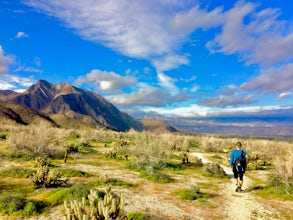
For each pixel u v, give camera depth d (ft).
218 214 28.04
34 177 35.73
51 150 71.00
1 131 145.28
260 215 28.27
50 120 570.87
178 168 61.21
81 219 17.28
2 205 25.22
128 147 89.10
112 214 18.94
